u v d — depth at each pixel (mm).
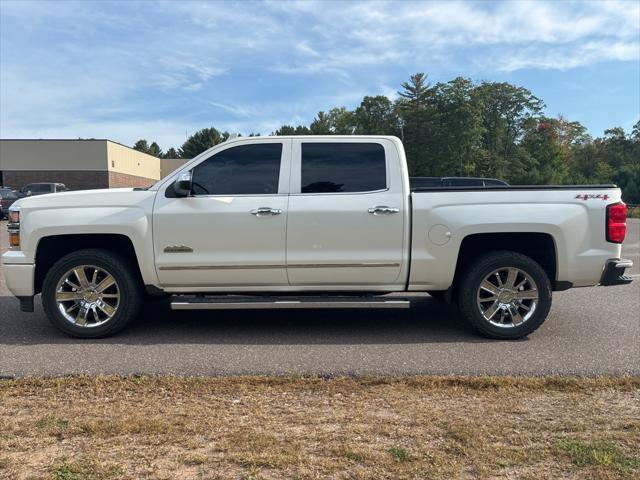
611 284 5418
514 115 73938
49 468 2812
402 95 71625
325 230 5344
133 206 5387
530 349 5105
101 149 45438
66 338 5461
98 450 3012
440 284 5480
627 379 4203
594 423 3385
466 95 68500
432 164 69812
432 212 5344
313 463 2869
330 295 5660
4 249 13367
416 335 5621
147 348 5113
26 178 45094
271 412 3553
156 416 3473
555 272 5469
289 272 5410
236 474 2766
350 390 3980
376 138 5535
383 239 5363
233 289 5527
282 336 5574
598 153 88938
